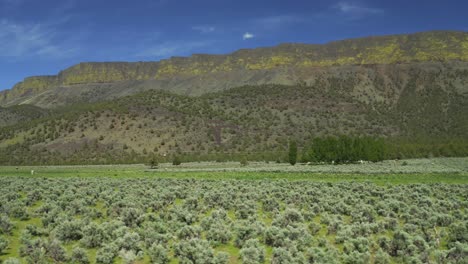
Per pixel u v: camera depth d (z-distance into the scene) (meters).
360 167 88.12
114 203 34.22
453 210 33.03
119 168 110.88
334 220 26.89
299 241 22.23
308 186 48.69
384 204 33.28
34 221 29.92
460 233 23.53
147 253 21.53
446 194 41.56
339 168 85.88
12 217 30.78
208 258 19.48
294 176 68.94
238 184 52.25
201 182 55.69
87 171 92.88
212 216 29.42
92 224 24.22
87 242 22.84
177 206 33.09
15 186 48.84
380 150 109.19
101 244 22.31
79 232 24.38
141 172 85.75
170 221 27.56
